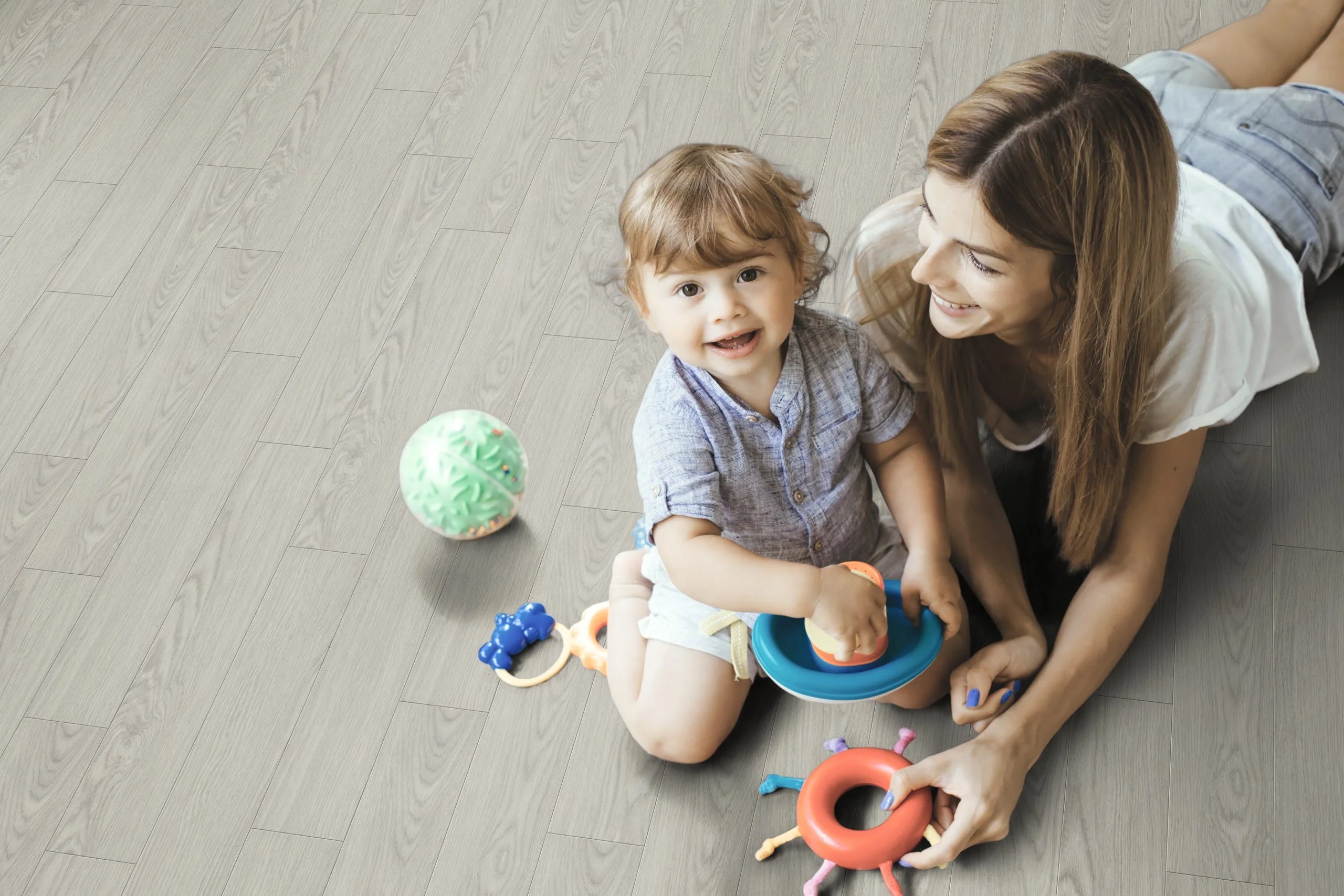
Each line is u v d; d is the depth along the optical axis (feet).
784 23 7.40
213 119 7.41
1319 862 4.18
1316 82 5.40
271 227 6.80
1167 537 4.48
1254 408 5.41
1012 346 4.53
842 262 6.11
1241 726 4.52
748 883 4.33
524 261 6.45
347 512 5.57
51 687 5.13
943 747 4.58
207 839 4.65
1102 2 7.16
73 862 4.64
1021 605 4.66
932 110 6.79
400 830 4.59
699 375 4.09
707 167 3.76
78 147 7.36
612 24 7.59
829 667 4.13
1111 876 4.23
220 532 5.56
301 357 6.18
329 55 7.69
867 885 4.26
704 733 4.52
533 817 4.58
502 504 5.25
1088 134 3.53
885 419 4.36
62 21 8.11
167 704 5.03
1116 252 3.69
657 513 4.07
